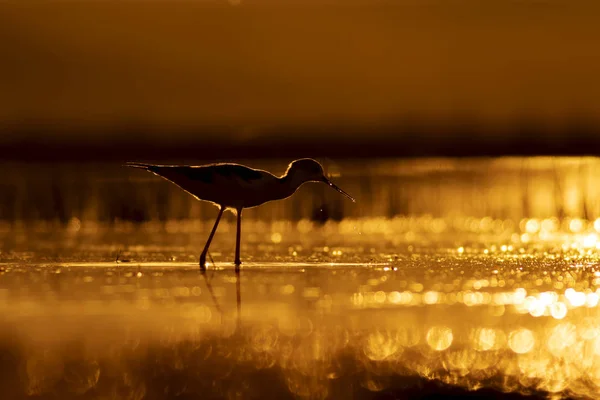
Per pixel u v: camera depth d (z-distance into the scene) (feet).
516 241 71.82
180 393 33.86
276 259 61.82
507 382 35.35
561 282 52.06
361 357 37.86
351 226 82.58
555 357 37.83
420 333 40.81
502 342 39.60
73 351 38.14
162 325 41.88
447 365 36.91
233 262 60.23
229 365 36.78
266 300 46.83
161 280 52.54
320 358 37.60
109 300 46.80
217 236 76.43
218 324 42.09
